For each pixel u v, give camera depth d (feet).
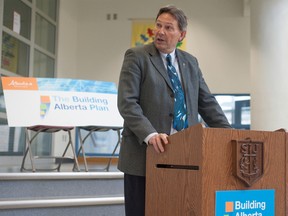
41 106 13.47
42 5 23.61
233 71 28.02
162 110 5.59
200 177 3.99
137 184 5.67
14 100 13.33
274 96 18.90
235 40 28.17
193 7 28.63
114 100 14.46
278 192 4.31
